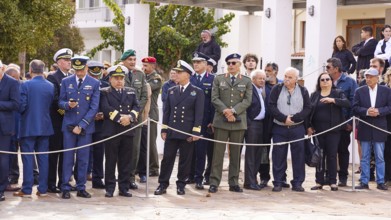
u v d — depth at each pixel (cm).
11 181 1384
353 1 2333
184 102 1305
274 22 2048
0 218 1099
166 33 2989
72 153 1265
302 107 1368
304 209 1216
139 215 1140
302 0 2422
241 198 1304
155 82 1510
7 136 1239
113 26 3784
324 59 1950
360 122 1427
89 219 1104
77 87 1261
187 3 2467
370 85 1415
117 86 1281
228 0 2444
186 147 1316
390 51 1720
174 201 1261
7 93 1229
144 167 1477
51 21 3041
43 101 1262
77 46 3872
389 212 1208
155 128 1521
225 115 1329
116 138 1277
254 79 1388
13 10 2845
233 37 3183
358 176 1581
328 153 1404
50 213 1140
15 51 2981
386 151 1460
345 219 1138
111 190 1289
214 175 1356
